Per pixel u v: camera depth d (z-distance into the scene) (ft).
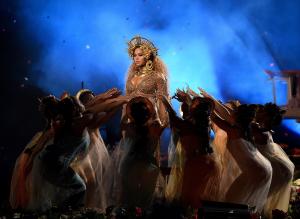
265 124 50.37
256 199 45.83
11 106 102.63
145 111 44.86
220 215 36.19
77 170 44.06
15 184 43.93
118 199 44.78
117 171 45.44
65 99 42.86
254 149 46.44
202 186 44.19
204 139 44.70
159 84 52.13
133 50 53.52
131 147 45.03
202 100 44.73
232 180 46.26
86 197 44.24
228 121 46.96
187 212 41.39
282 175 49.80
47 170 41.86
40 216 38.29
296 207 47.19
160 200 43.88
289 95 104.78
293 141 108.78
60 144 42.34
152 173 44.68
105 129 75.15
